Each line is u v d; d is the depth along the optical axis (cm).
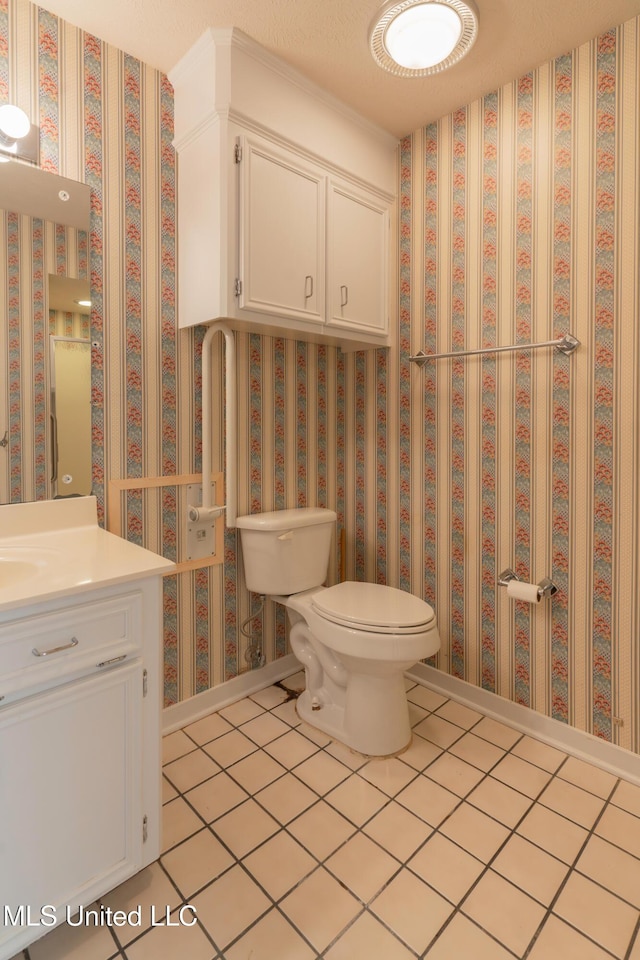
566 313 169
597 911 117
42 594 97
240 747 175
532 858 131
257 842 135
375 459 232
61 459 152
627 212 154
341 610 169
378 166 205
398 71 161
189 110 166
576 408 169
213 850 133
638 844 136
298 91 173
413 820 143
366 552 239
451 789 156
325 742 179
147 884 123
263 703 205
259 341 205
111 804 112
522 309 179
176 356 178
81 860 107
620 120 154
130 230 164
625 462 159
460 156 193
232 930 112
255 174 162
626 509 160
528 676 186
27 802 98
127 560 121
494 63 167
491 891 122
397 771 164
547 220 171
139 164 165
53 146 147
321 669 192
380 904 118
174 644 186
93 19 147
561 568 175
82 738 106
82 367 155
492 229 186
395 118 197
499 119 181
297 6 142
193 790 154
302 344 223
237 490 202
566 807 150
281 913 116
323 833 138
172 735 182
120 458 166
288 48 159
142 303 169
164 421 177
